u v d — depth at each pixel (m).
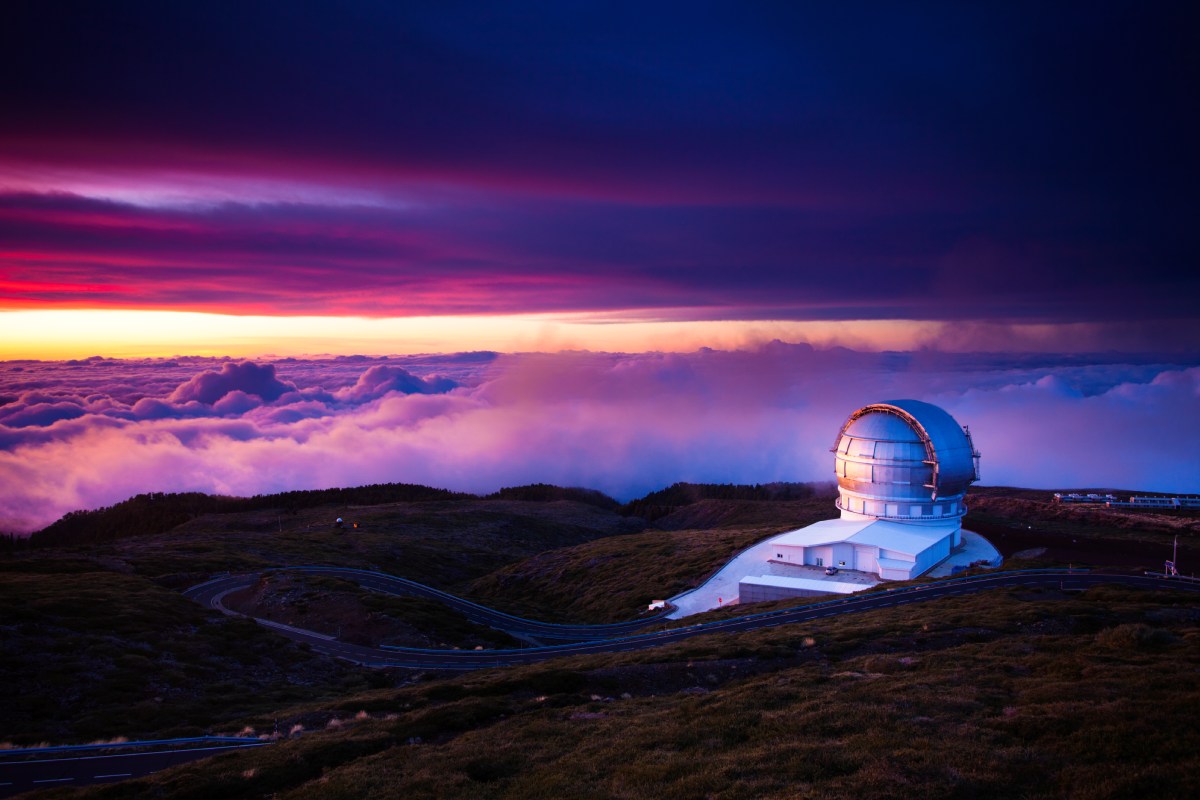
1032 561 80.25
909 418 110.50
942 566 100.12
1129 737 24.38
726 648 47.38
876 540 98.88
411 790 25.83
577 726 32.25
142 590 87.19
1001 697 30.55
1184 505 174.12
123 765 35.84
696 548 129.75
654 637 69.44
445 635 82.69
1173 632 41.75
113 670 59.94
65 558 112.50
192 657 66.25
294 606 92.44
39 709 51.53
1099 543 124.88
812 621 59.06
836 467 117.88
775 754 25.55
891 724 27.77
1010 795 21.22
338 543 167.75
